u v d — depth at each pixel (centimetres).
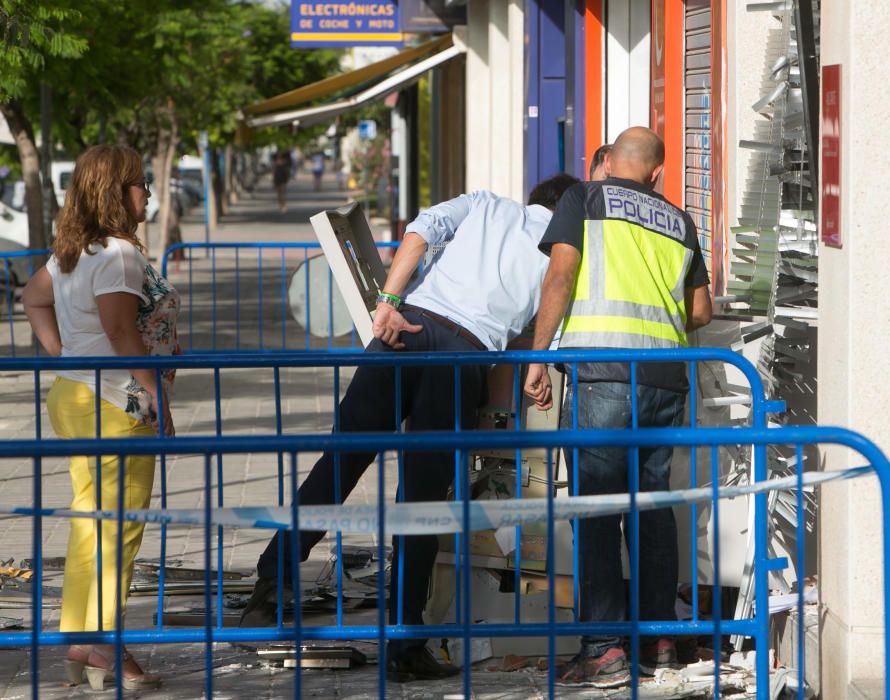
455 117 6206
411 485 1588
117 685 1169
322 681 1548
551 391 1591
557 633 1373
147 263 1536
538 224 1656
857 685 1344
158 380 1479
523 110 3881
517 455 1410
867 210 1329
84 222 1498
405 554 1537
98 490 1442
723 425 1659
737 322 1684
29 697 1498
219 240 11025
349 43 5400
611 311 1498
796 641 1499
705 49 2291
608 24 3222
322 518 1111
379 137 13862
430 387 1576
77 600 1531
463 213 1638
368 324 1762
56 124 5862
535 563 1605
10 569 2008
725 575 1616
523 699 1468
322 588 1858
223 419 3388
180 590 1906
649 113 3045
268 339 4953
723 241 1973
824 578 1427
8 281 3900
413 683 1534
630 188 1534
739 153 1905
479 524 1098
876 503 1346
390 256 7738
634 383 1436
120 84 5588
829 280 1403
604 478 1497
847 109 1334
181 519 1121
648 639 1538
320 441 1045
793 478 1131
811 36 1498
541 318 1495
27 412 3547
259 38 12350
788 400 1698
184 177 17150
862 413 1344
